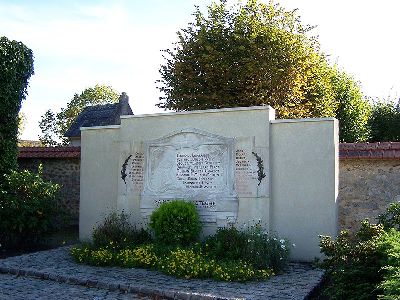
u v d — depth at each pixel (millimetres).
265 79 17578
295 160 9898
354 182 11914
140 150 11172
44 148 16469
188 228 9758
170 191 10703
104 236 10188
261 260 8539
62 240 12844
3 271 8898
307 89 19906
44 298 7141
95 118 27266
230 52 17719
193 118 10688
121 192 11289
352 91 24906
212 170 10367
